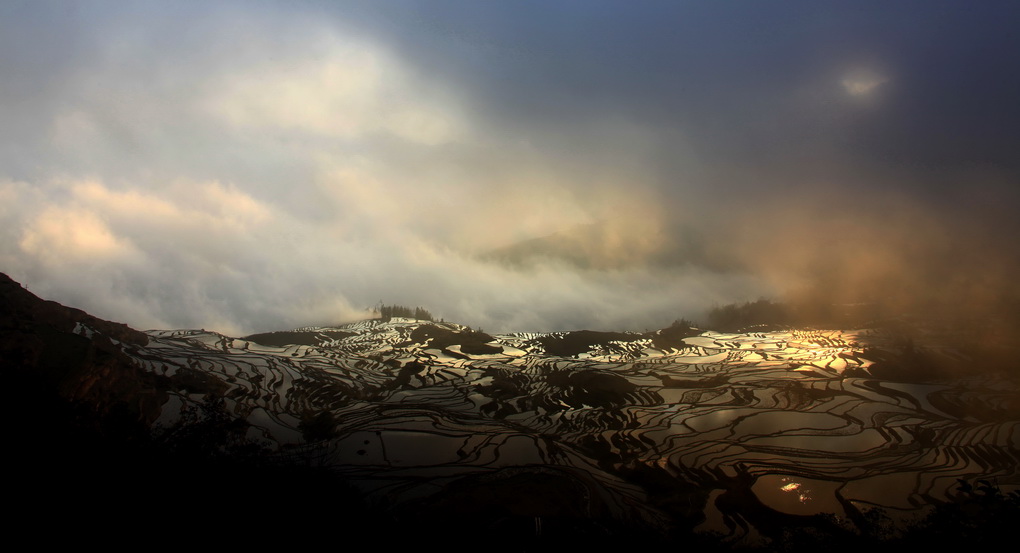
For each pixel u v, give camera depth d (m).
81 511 24.44
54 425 30.47
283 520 26.80
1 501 23.95
